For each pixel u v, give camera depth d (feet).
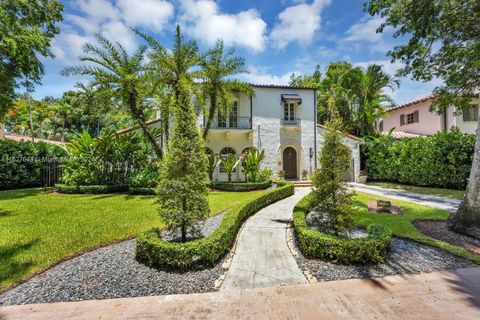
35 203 29.78
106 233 18.12
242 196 36.45
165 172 15.28
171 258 12.62
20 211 25.34
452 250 15.30
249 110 58.08
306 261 14.01
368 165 61.62
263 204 29.09
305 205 23.16
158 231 16.19
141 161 43.27
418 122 68.69
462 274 12.50
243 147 57.88
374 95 67.41
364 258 13.62
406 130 73.31
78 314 9.26
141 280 11.71
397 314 9.27
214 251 13.29
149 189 36.70
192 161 15.23
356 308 9.68
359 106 68.54
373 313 9.34
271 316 9.20
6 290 10.77
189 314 9.31
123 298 10.34
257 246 16.39
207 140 55.57
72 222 21.03
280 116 59.41
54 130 130.11
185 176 15.02
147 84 41.06
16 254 14.30
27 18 36.65
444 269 13.08
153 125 51.88
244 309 9.62
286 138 59.67
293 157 60.80
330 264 13.57
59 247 15.40
